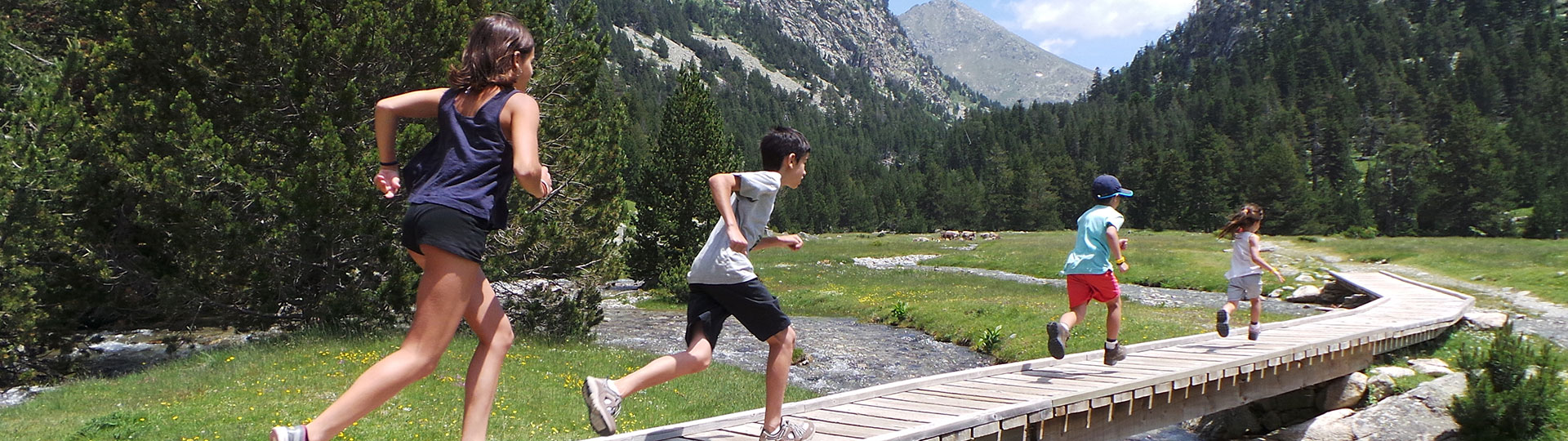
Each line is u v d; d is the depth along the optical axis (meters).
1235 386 10.40
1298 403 12.67
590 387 3.98
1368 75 193.38
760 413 6.74
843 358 18.20
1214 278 33.31
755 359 17.84
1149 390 8.73
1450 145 106.69
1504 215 103.25
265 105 15.14
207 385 11.16
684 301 29.59
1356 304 25.05
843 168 175.75
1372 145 163.25
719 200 4.34
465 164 2.97
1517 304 23.67
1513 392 10.66
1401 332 13.61
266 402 10.21
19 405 11.12
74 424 9.31
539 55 17.69
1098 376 9.07
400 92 15.83
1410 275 32.78
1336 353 12.14
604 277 18.50
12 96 15.62
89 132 14.93
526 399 10.91
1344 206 109.00
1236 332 13.19
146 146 14.52
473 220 2.92
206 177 14.61
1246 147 134.12
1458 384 11.86
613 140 19.03
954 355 18.62
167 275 15.98
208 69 14.78
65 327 15.22
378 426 9.20
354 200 14.45
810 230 143.38
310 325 15.54
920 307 24.28
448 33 15.72
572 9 18.47
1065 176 156.12
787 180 4.64
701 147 33.19
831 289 31.81
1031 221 149.75
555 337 16.88
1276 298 28.64
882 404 7.65
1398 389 12.36
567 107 17.89
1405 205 114.31
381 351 13.22
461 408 10.12
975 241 71.06
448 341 2.95
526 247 16.77
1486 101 167.62
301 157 14.95
